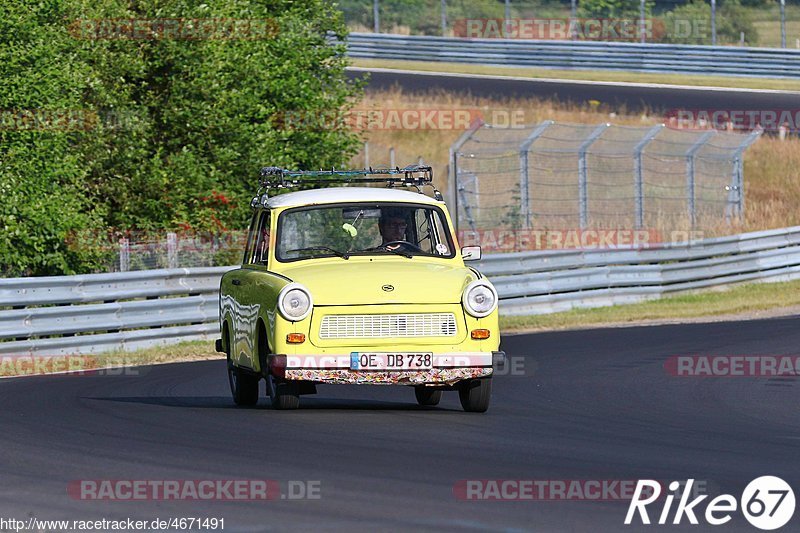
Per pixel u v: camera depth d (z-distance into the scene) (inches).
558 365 2006.6
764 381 1790.1
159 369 2059.5
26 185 2554.1
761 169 4734.3
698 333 2501.2
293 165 3216.0
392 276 1339.8
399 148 4581.7
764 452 1146.7
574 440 1207.6
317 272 1360.7
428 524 822.5
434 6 6235.2
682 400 1589.6
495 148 4461.1
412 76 5482.3
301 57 3444.9
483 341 1330.0
